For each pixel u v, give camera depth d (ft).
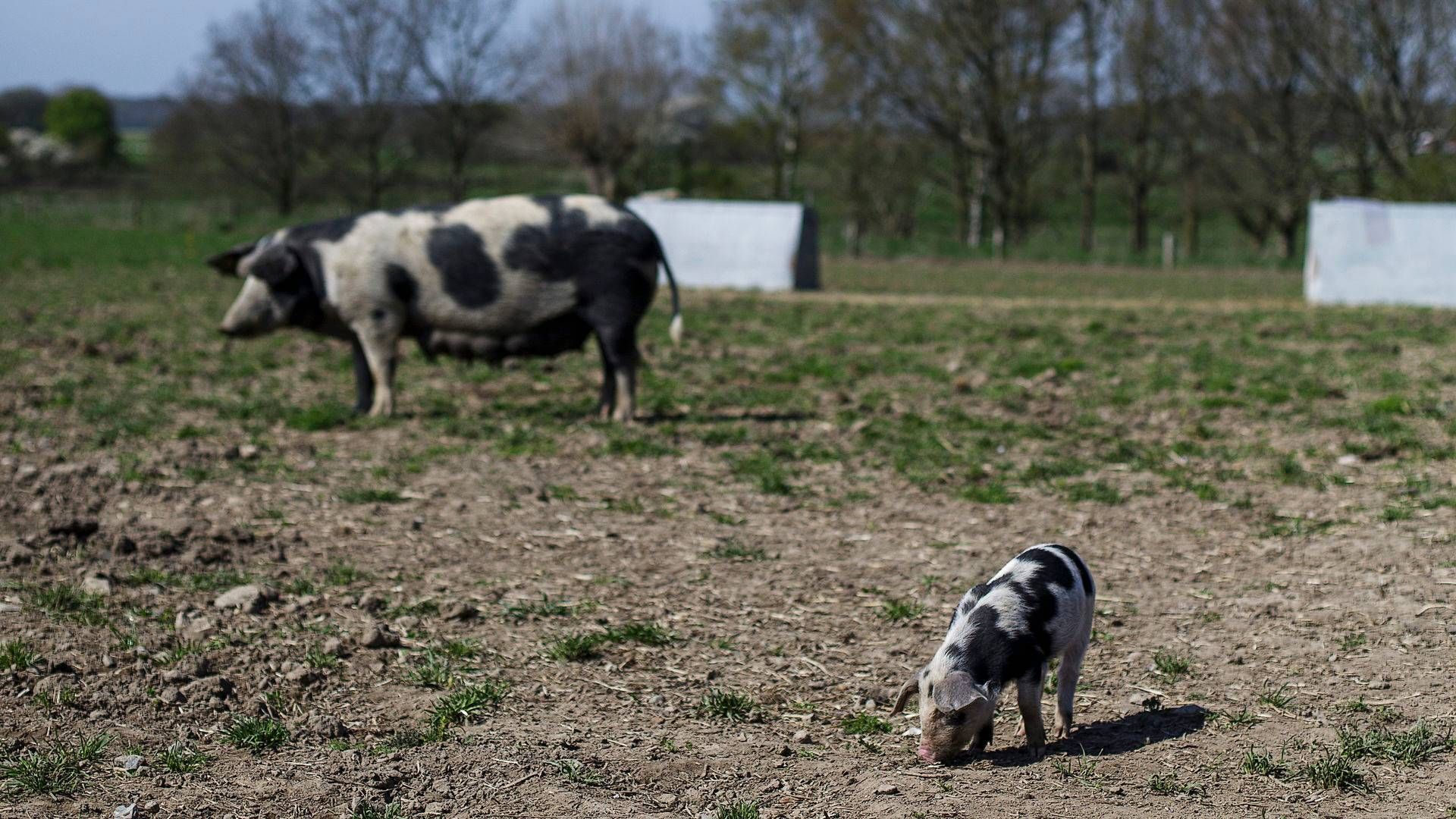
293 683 20.53
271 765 17.63
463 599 24.98
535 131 227.81
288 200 239.91
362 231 41.06
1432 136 164.76
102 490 32.37
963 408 45.96
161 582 25.32
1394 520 29.91
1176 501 32.35
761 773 17.58
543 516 31.04
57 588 24.53
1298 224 202.59
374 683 20.84
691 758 18.07
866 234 231.30
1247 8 179.11
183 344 62.49
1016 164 205.77
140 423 41.14
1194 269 169.89
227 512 30.81
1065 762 17.75
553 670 21.56
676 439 39.58
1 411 42.80
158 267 118.93
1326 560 27.20
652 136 227.20
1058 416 44.14
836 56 199.62
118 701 19.56
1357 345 65.16
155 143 248.93
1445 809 16.07
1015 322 78.95
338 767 17.56
